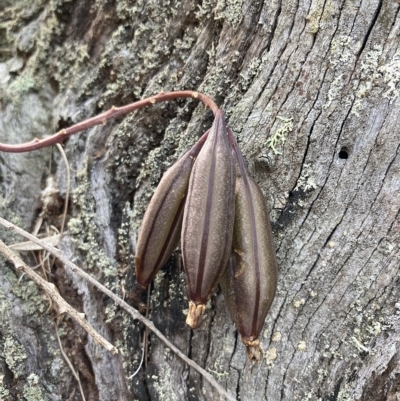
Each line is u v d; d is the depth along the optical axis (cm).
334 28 11
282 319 11
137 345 12
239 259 10
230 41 12
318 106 11
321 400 11
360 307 11
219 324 12
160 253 11
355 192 11
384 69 10
